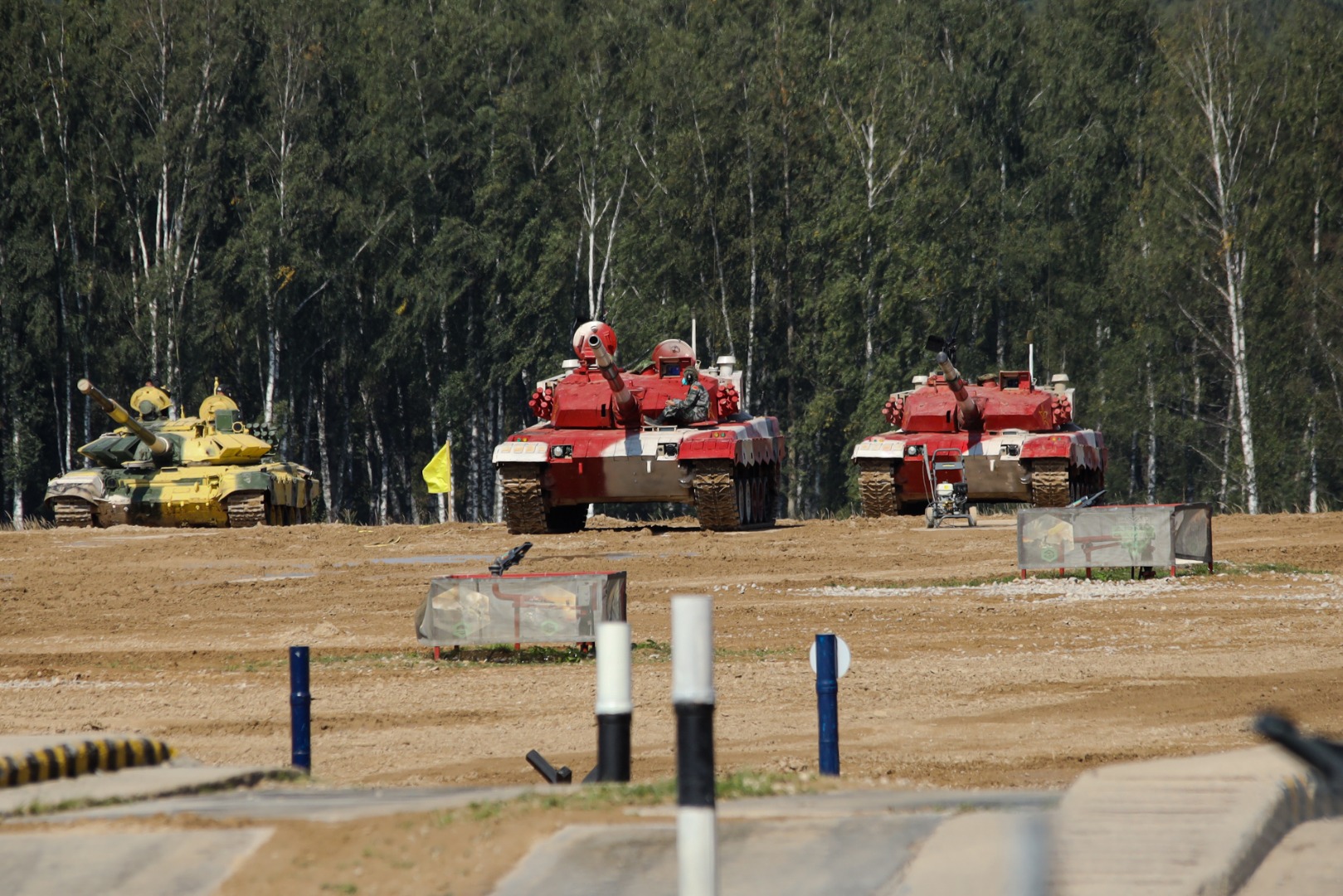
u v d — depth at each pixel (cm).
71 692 5997
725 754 4600
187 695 5894
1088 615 7769
